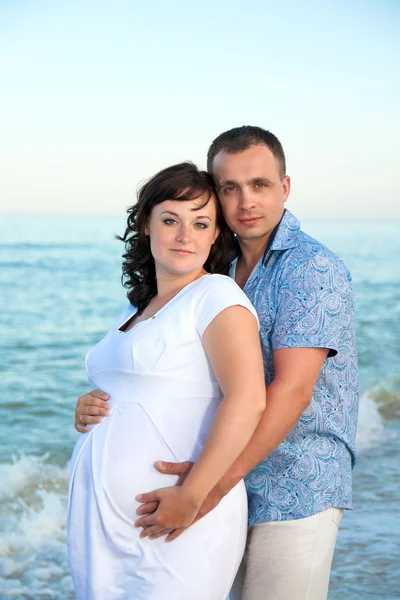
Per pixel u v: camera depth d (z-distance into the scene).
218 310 2.12
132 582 2.14
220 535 2.16
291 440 2.44
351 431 2.54
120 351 2.24
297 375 2.30
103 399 2.29
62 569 4.69
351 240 27.34
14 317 15.49
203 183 2.29
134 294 2.45
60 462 7.12
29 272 20.88
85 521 2.21
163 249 2.29
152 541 2.13
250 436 2.07
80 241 27.75
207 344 2.14
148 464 2.15
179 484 2.13
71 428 8.37
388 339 13.16
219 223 2.48
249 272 2.60
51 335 14.03
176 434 2.16
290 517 2.40
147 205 2.32
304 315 2.34
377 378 10.25
